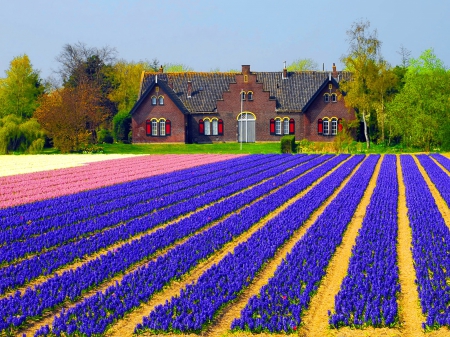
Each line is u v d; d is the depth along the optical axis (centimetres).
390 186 3647
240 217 2616
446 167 4794
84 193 3419
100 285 1656
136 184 3862
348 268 1712
